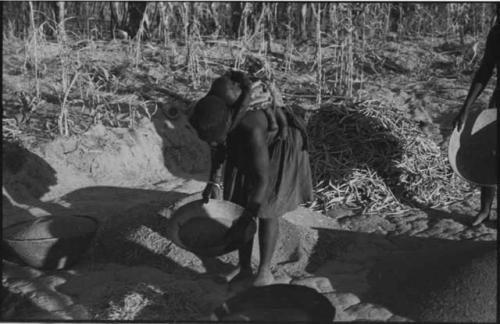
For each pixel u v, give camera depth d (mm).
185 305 3660
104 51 8430
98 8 9844
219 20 9625
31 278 4082
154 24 9320
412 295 3689
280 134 3688
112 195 5453
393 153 5828
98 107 6254
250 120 3572
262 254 3861
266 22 9438
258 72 7617
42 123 6191
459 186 5723
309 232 4586
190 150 6312
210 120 3461
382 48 9273
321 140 5965
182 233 3971
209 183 3953
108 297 3752
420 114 6984
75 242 4105
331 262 4328
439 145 6363
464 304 3447
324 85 7574
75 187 5555
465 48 8984
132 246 4352
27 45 7258
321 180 5617
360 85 7566
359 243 4645
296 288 3436
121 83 7125
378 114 6184
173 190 5637
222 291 3871
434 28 10352
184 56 8375
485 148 4863
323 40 9125
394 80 8117
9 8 9188
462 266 3697
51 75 7449
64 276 4109
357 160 5762
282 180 3711
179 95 6957
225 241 3775
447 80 8086
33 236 4129
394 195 5516
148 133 6207
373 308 3654
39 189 5430
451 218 5137
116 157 5898
